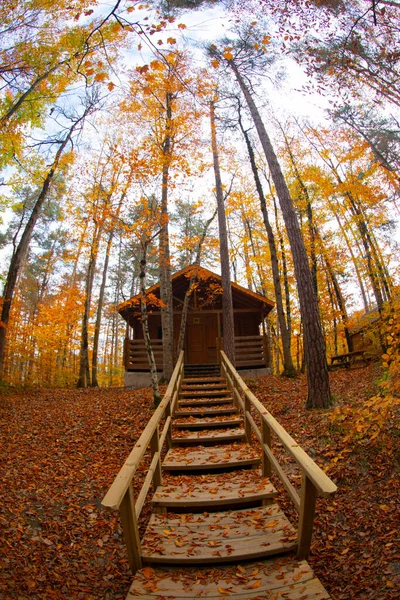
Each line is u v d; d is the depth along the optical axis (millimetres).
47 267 25359
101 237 15508
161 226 9312
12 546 3803
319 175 15891
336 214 18047
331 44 6777
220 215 13102
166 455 5371
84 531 4227
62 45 6859
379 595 2973
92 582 3451
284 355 13703
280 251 19250
